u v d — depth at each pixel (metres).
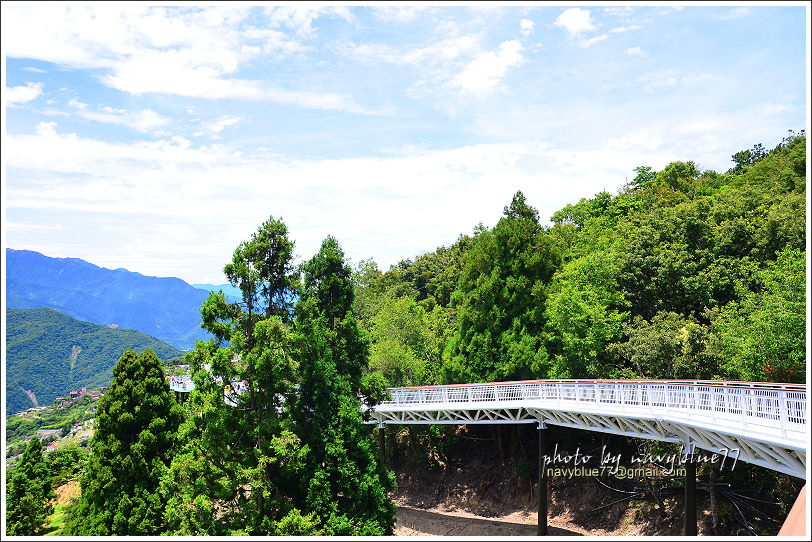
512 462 36.34
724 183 58.47
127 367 25.00
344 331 26.94
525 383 28.05
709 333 27.75
